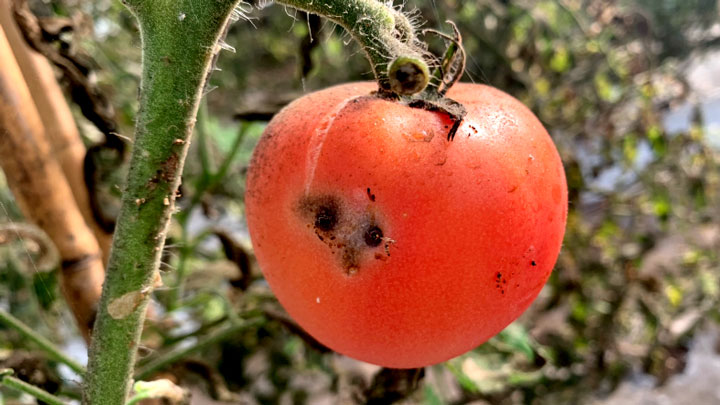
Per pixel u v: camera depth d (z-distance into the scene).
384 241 0.14
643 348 0.48
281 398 0.41
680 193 0.53
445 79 0.15
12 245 0.32
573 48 0.52
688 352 0.49
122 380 0.14
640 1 0.61
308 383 0.43
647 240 0.51
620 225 0.57
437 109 0.14
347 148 0.14
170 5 0.12
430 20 0.35
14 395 0.29
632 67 0.54
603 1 0.52
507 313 0.15
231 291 0.31
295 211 0.14
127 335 0.13
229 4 0.12
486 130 0.14
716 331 0.54
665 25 0.61
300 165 0.14
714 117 0.63
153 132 0.12
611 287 0.48
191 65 0.12
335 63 0.48
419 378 0.23
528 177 0.14
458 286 0.14
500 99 0.15
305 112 0.15
